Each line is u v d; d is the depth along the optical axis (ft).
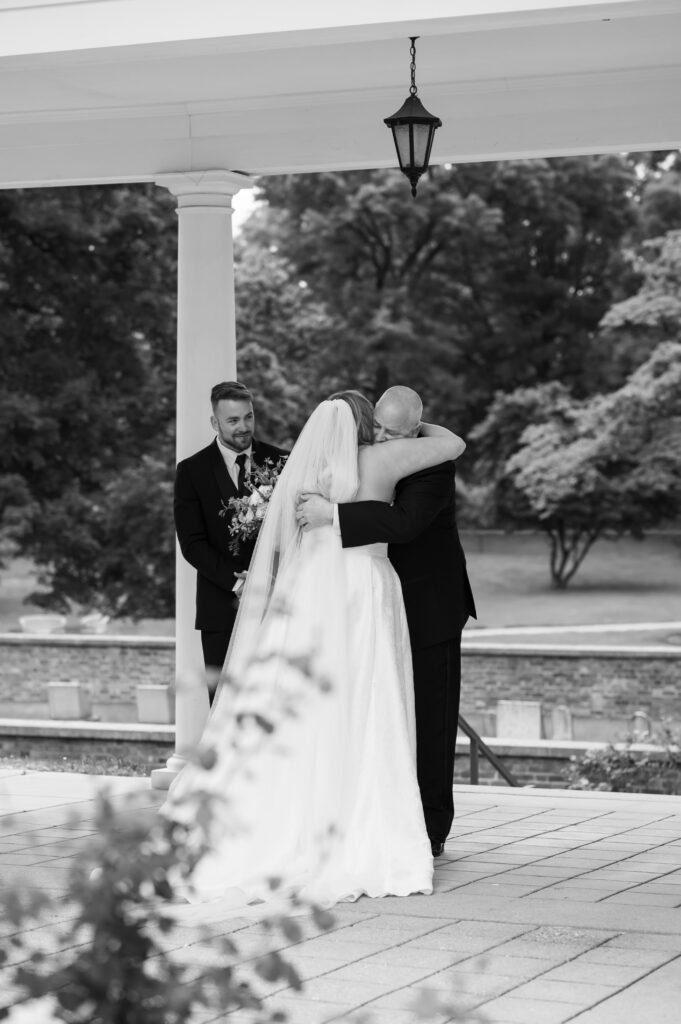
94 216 92.32
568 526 136.36
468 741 57.41
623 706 70.59
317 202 130.00
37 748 60.44
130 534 95.35
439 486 26.00
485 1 25.36
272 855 23.99
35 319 94.48
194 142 36.45
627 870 26.32
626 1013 17.40
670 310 100.83
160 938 20.75
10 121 37.78
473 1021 16.65
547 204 132.36
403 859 24.44
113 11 27.53
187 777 25.03
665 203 131.85
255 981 18.65
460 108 34.88
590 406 114.73
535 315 139.03
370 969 19.43
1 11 28.04
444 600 27.07
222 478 31.04
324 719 24.44
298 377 112.06
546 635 107.04
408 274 134.41
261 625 25.53
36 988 10.44
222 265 36.70
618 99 33.91
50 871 25.75
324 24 26.30
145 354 97.60
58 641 78.74
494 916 22.65
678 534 147.95
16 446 91.15
